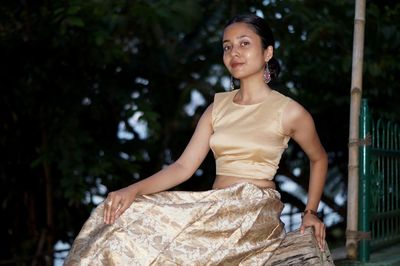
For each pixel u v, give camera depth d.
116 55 6.57
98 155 6.92
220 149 2.92
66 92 6.88
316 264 2.78
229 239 2.69
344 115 7.61
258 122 2.89
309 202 3.04
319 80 7.11
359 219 4.04
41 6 6.57
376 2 7.40
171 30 7.59
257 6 7.08
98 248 2.59
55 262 7.41
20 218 7.73
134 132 7.55
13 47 6.67
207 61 8.09
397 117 6.76
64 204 7.70
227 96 3.06
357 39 4.09
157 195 2.77
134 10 6.46
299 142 2.97
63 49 6.71
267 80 3.05
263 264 2.77
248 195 2.78
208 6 7.85
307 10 6.79
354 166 4.07
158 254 2.58
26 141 7.49
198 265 2.61
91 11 6.31
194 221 2.66
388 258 4.09
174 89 8.28
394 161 4.83
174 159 8.48
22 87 6.99
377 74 6.29
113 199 2.66
